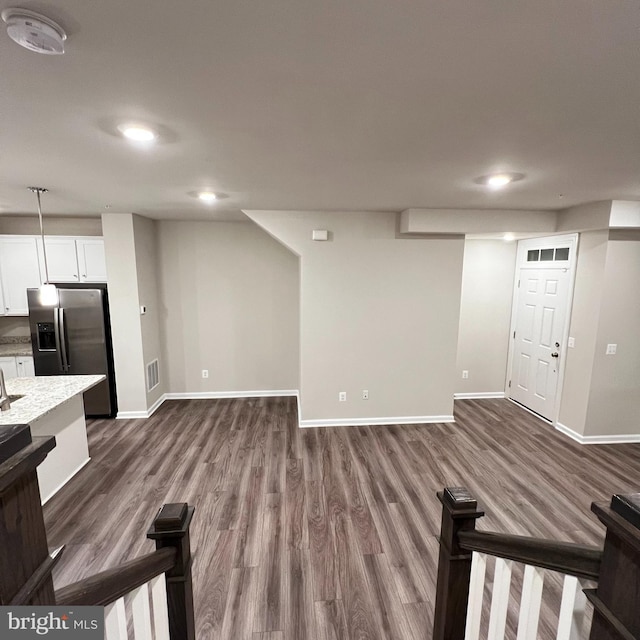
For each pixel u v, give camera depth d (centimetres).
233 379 528
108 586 88
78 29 92
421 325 429
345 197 317
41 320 429
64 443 315
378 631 186
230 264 504
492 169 225
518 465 350
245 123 155
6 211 409
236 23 91
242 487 310
